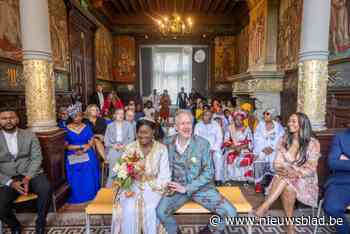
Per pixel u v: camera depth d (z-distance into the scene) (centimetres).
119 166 221
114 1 1113
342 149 265
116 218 217
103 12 1108
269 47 785
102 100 889
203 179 226
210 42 1362
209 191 228
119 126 383
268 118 396
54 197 327
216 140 427
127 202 218
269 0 766
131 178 221
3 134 278
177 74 1847
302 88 348
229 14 1323
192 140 233
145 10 1288
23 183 268
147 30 1334
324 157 318
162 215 215
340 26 452
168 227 217
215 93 1385
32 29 322
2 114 271
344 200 238
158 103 1311
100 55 1105
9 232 288
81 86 855
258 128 403
